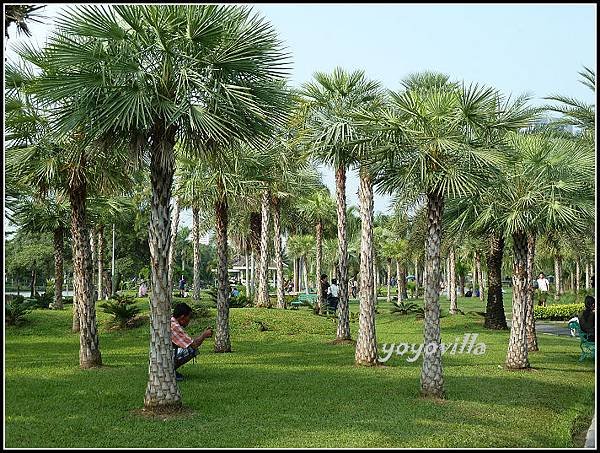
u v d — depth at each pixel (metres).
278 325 21.17
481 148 10.53
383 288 67.69
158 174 9.25
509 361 13.74
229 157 12.52
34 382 11.39
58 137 10.12
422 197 11.03
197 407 9.44
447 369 13.56
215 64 8.98
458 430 8.35
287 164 16.34
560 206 12.80
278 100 9.54
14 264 39.53
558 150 13.34
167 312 9.15
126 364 13.97
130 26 9.02
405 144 10.44
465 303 43.22
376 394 10.55
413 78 15.55
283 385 11.33
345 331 18.53
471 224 14.49
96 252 35.16
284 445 7.48
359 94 14.99
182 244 55.12
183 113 8.68
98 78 8.69
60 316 22.12
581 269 53.34
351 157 13.32
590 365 14.59
